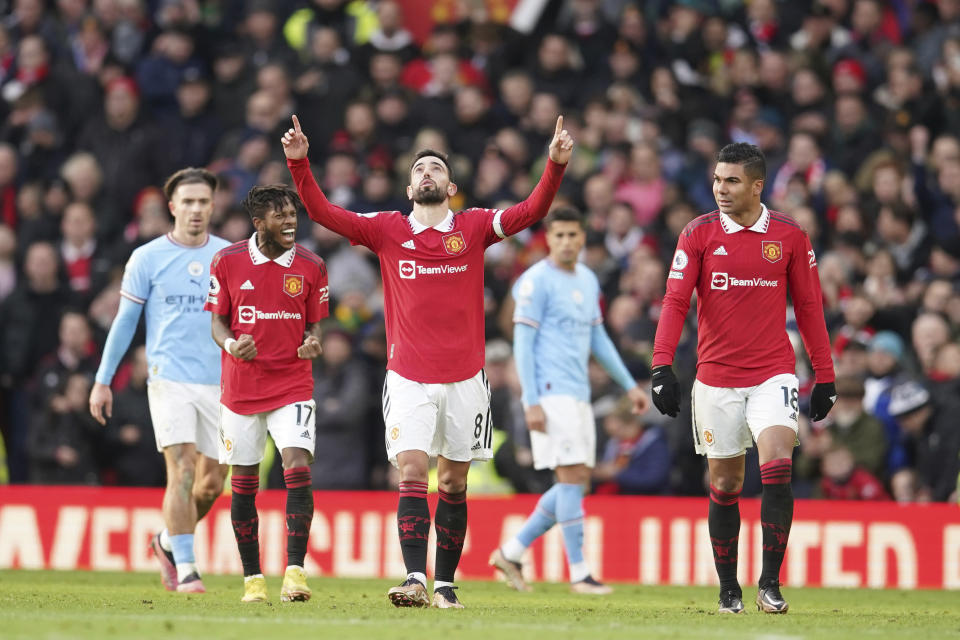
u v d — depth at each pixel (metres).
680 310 23.06
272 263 24.70
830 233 47.88
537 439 31.17
